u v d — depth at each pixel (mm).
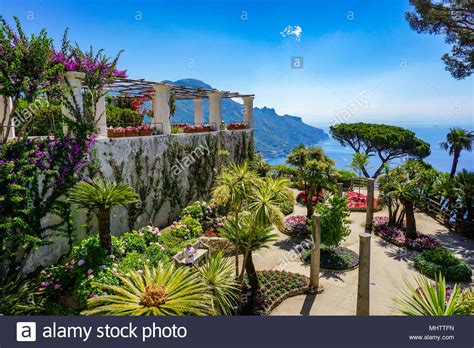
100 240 9406
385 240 14172
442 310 5113
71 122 10164
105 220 9344
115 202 9156
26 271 9039
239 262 11492
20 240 8602
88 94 10586
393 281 10344
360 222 16906
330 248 12367
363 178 26094
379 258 12227
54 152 9562
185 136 16047
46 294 8227
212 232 13570
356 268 11320
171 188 15031
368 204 15727
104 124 12055
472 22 13367
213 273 6832
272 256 12492
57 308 7691
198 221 14391
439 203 17297
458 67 15500
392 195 14141
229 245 12164
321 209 12164
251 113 23453
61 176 9719
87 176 10672
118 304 4711
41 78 8727
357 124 31078
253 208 7727
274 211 7578
